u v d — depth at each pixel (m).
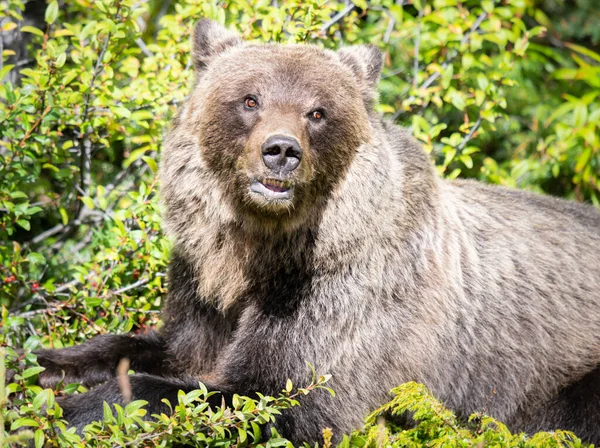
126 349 10.59
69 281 13.14
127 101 13.09
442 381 10.60
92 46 13.55
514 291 11.02
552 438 9.14
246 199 9.63
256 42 10.70
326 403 9.67
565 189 18.34
